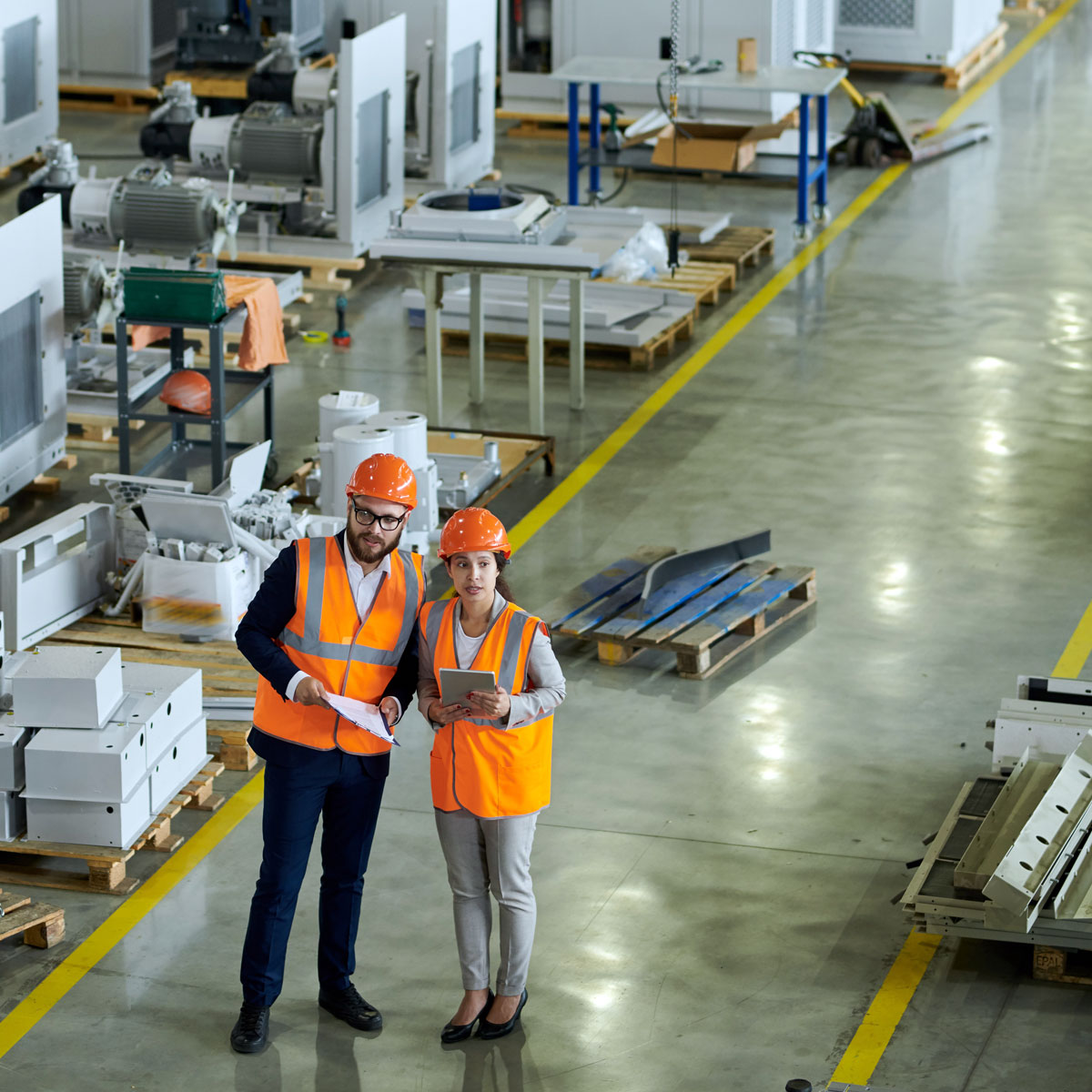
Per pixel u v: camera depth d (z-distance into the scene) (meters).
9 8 15.27
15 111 15.73
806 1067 5.34
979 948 5.93
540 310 10.38
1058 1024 5.52
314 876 6.40
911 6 20.08
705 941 6.00
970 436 10.77
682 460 10.44
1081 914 5.54
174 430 10.22
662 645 7.86
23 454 9.55
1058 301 13.28
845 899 6.23
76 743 6.20
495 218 10.56
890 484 10.05
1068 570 8.95
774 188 16.38
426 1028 5.54
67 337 10.75
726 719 7.54
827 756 7.23
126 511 8.02
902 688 7.79
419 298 12.65
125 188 11.91
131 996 5.70
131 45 18.48
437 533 9.18
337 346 12.33
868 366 12.02
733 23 17.00
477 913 5.34
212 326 9.38
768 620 8.41
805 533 9.40
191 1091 5.25
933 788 6.98
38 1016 5.60
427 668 5.20
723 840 6.62
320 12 19.08
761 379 11.77
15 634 7.59
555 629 8.03
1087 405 11.27
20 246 9.24
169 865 6.46
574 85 14.93
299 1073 5.33
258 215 13.58
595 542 9.27
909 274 13.97
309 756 5.17
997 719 6.51
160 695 6.59
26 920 5.85
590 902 6.23
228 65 19.03
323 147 13.28
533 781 5.15
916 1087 5.23
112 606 8.12
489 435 10.34
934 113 18.97
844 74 15.12
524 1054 5.42
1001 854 5.75
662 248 13.16
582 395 11.19
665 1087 5.26
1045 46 22.38
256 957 5.38
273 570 5.19
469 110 15.84
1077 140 17.91
